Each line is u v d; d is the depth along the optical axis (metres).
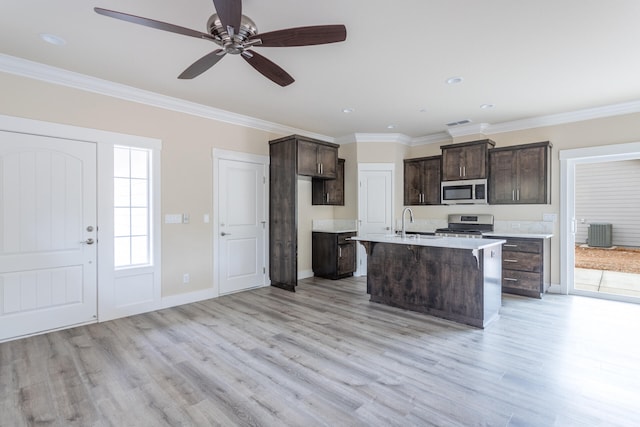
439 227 5.72
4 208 2.96
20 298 3.04
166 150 3.96
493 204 4.99
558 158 4.61
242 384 2.25
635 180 5.29
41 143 3.13
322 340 2.99
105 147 3.49
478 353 2.71
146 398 2.09
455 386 2.22
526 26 2.40
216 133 4.45
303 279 5.59
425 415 1.92
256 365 2.52
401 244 3.85
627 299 4.14
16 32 2.49
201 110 4.24
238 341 2.97
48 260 3.18
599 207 5.62
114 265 3.57
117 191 3.67
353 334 3.12
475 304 3.29
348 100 4.04
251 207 4.88
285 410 1.97
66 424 1.85
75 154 3.32
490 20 2.33
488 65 3.06
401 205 6.00
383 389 2.19
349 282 5.35
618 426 1.81
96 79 3.35
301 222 5.68
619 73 3.22
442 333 3.14
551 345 2.86
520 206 4.92
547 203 4.51
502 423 1.84
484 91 3.72
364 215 5.87
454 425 1.83
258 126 4.93
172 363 2.55
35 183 3.11
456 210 5.56
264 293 4.64
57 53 2.82
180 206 4.09
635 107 4.05
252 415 1.92
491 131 5.20
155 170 3.86
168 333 3.16
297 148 4.76
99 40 2.61
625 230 5.41
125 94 3.60
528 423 1.84
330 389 2.19
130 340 2.99
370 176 5.86
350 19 2.32
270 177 5.11
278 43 2.11
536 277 4.33
